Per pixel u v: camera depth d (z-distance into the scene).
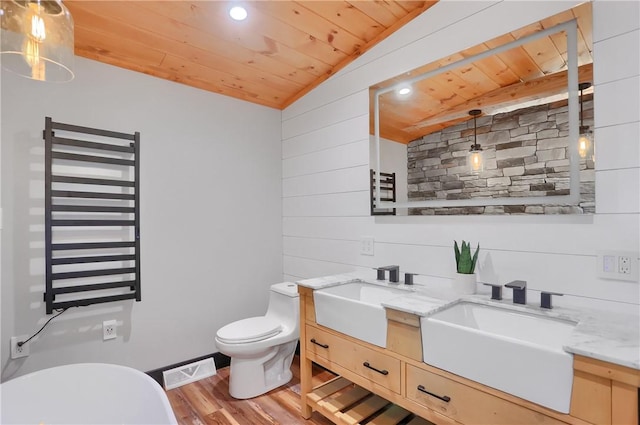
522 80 1.63
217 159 2.70
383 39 2.20
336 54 2.38
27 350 1.91
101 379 1.75
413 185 2.06
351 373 1.70
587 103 1.44
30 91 1.94
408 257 2.08
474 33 1.79
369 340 1.59
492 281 1.72
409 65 2.07
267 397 2.25
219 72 2.47
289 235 2.99
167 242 2.43
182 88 2.53
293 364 2.76
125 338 2.25
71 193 2.02
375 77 2.25
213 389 2.34
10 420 1.57
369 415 1.79
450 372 1.30
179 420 1.99
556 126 1.52
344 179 2.48
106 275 2.14
